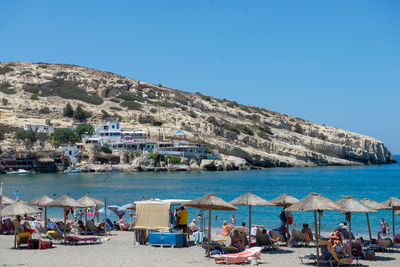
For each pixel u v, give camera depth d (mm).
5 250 22328
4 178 106250
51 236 25172
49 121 158250
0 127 146750
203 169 144000
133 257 20500
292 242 24562
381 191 76500
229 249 21031
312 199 20359
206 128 174375
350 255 19094
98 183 89562
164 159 142250
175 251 22469
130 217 43531
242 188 79812
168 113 183375
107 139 148375
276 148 185000
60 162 137250
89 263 18875
